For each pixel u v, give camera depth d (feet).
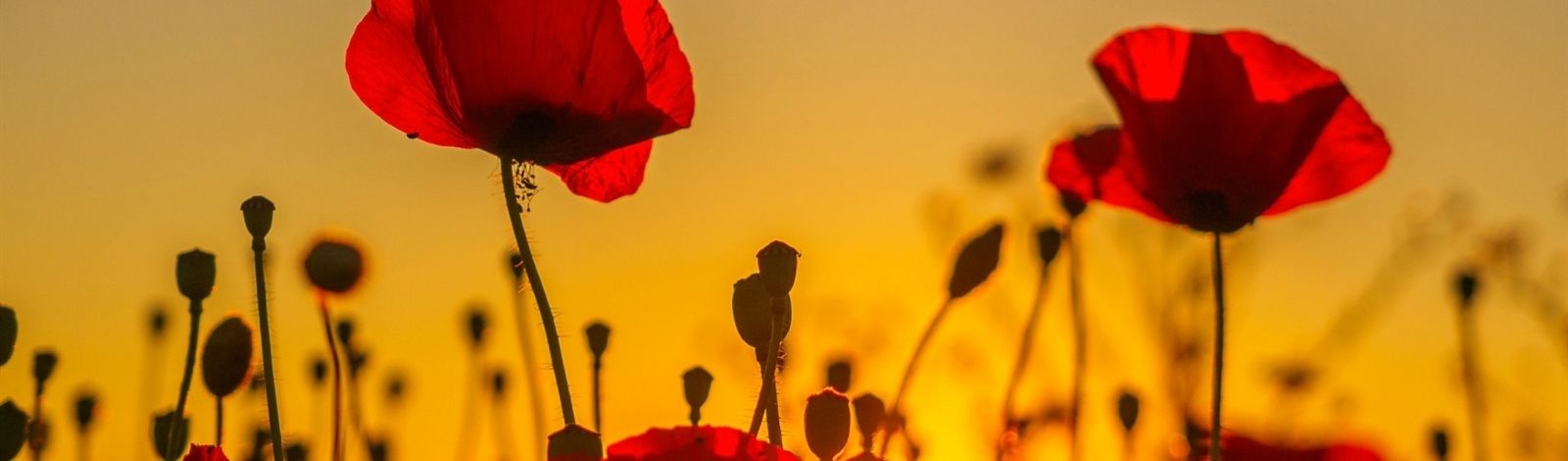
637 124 3.47
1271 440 3.75
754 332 3.46
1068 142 3.72
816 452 3.42
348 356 4.34
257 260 3.43
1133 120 3.59
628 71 3.45
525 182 3.52
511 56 3.44
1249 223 3.59
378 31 3.48
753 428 3.33
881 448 3.62
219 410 3.65
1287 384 5.40
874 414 3.61
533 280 3.36
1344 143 3.58
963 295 3.72
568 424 3.26
